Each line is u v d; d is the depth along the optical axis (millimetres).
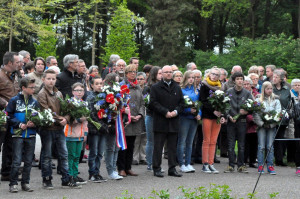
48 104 6883
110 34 27625
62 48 38125
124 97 7758
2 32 26906
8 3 26297
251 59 26062
